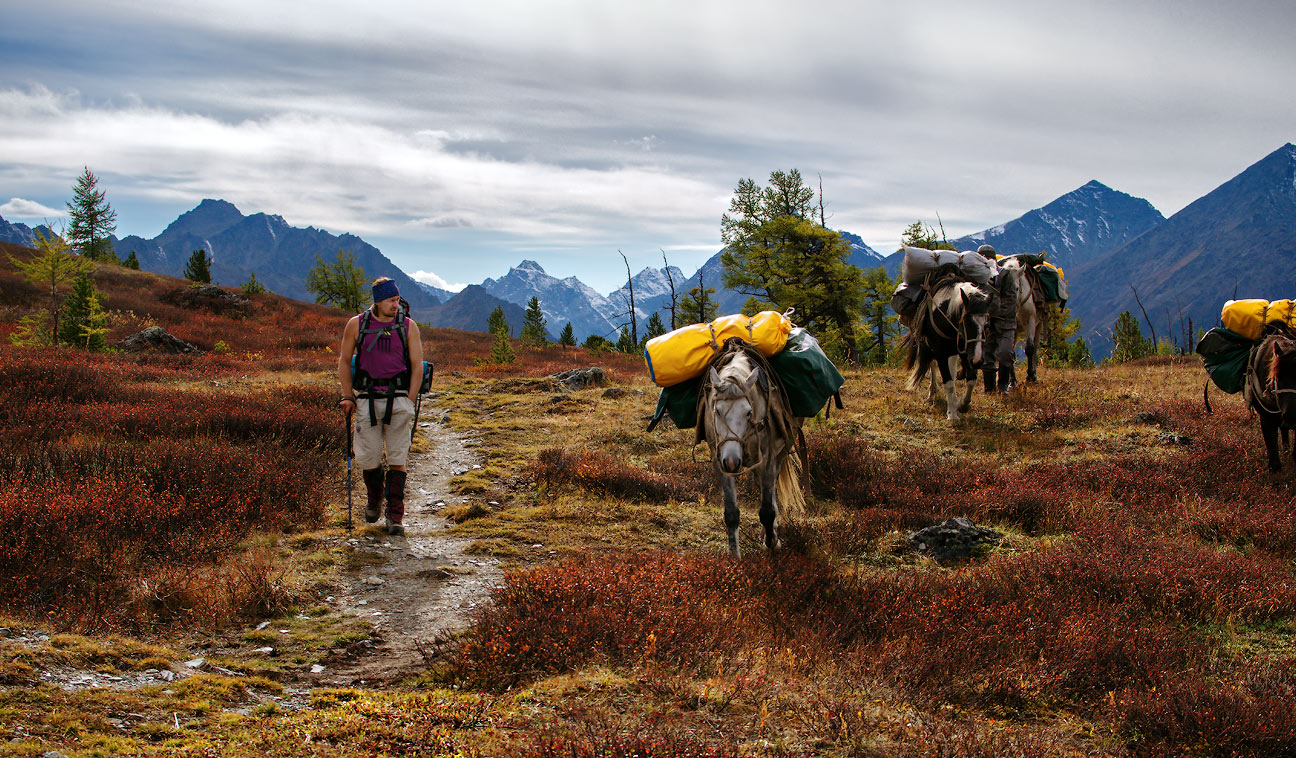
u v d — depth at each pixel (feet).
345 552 23.04
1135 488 32.37
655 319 165.78
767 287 140.67
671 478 34.47
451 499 31.55
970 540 26.17
